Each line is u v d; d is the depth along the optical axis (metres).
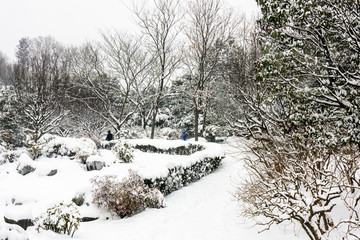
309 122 5.10
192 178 10.48
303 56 5.12
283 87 5.20
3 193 7.97
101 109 23.45
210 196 8.43
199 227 5.88
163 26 21.06
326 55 5.11
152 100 23.94
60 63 24.12
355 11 4.78
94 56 22.64
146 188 7.38
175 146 15.64
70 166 9.95
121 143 11.21
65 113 20.56
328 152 4.89
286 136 6.51
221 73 17.06
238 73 11.09
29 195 7.43
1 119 19.20
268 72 5.03
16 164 10.12
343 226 4.13
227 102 12.11
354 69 5.39
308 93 5.08
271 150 6.05
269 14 5.31
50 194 7.75
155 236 5.43
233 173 11.12
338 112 5.14
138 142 16.61
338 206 5.01
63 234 5.38
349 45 4.98
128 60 21.91
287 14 4.98
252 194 5.00
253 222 5.77
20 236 4.20
